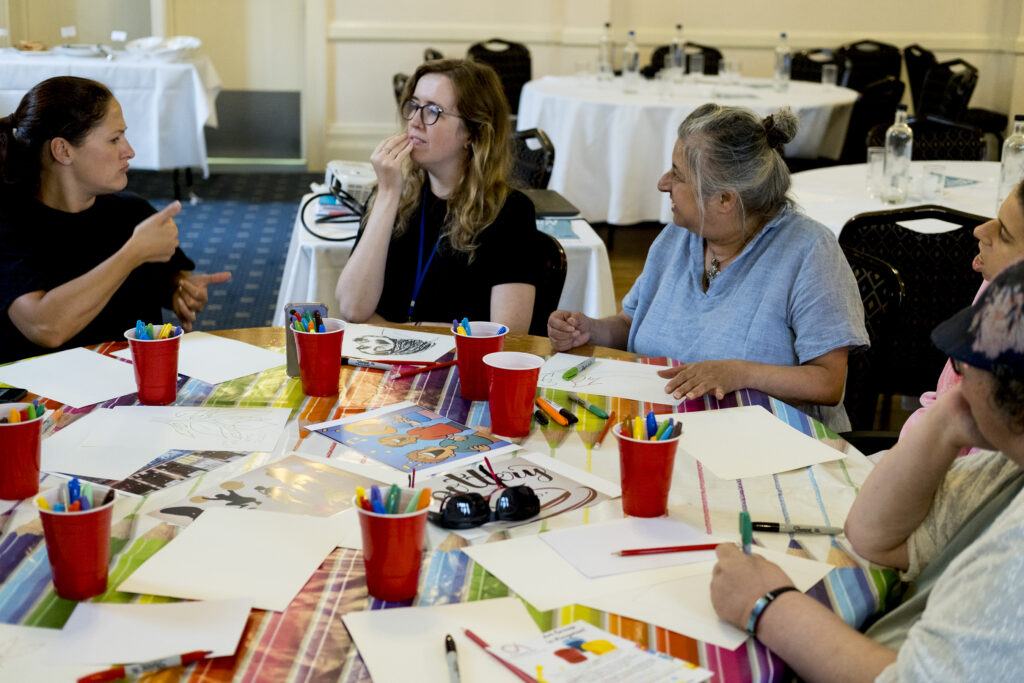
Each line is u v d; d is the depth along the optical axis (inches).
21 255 79.7
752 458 55.8
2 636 37.3
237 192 253.9
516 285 85.1
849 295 72.6
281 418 59.1
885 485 44.9
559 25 277.0
